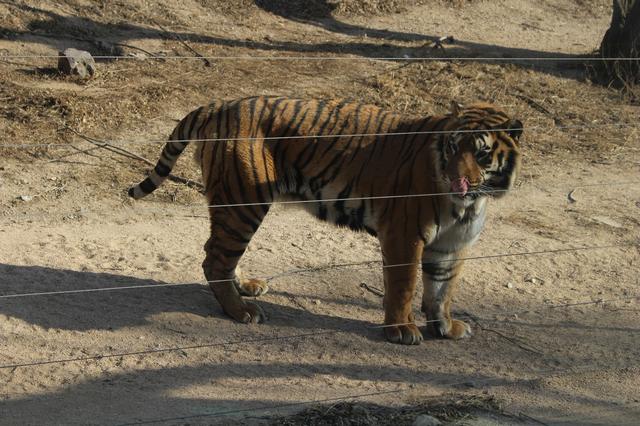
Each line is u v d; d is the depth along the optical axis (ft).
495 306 39.99
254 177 35.09
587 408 32.14
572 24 85.25
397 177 34.32
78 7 66.85
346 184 35.45
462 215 34.06
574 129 61.98
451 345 36.09
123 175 49.08
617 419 31.50
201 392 31.09
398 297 35.12
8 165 48.52
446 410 30.50
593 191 53.72
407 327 35.58
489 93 64.90
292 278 40.78
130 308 36.58
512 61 71.51
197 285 39.22
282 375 32.71
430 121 34.88
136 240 43.19
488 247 45.75
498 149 33.12
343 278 41.24
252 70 63.21
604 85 69.46
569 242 47.16
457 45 74.64
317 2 78.28
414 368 33.99
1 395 30.12
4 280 37.70
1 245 41.11
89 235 43.24
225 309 36.55
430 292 36.22
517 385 33.40
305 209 36.83
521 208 51.01
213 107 36.11
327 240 45.42
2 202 45.37
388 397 31.50
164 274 39.88
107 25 65.98
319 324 36.83
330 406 30.07
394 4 81.92
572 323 38.86
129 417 28.99
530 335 37.50
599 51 72.08
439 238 34.83
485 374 34.01
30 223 43.83
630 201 52.75
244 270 41.01
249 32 70.69
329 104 36.24
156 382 31.60
